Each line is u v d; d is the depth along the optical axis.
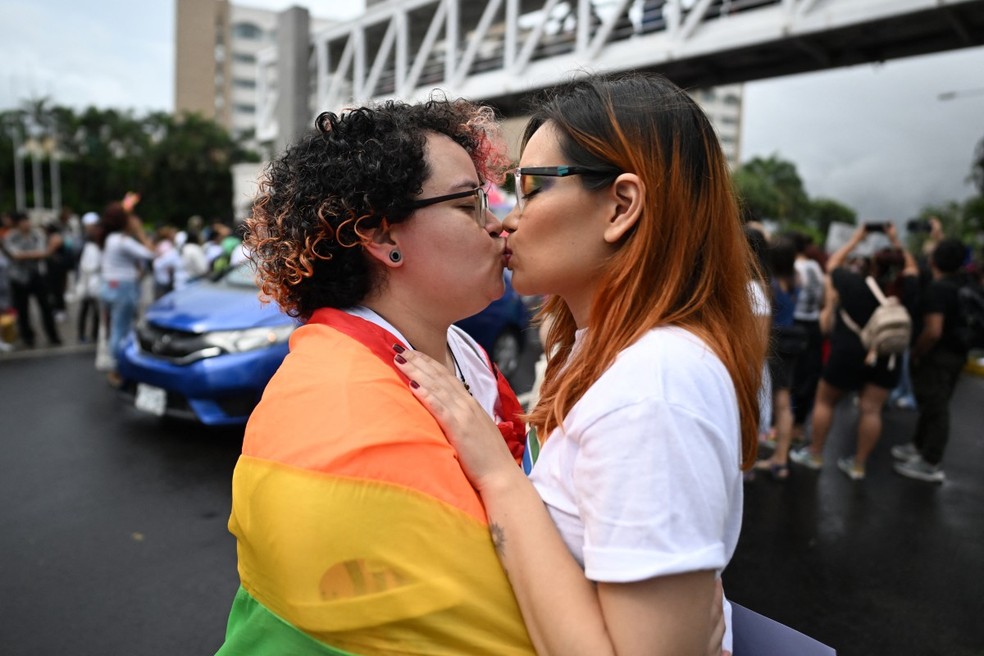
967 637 2.70
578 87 1.00
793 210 70.38
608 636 0.77
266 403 0.90
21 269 8.36
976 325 4.91
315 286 1.03
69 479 3.99
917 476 4.62
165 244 9.48
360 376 0.88
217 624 2.60
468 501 0.85
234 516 0.91
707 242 0.94
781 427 4.52
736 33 8.40
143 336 4.52
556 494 0.89
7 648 2.42
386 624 0.79
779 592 3.04
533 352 8.45
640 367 0.81
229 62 81.69
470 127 1.12
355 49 16.11
